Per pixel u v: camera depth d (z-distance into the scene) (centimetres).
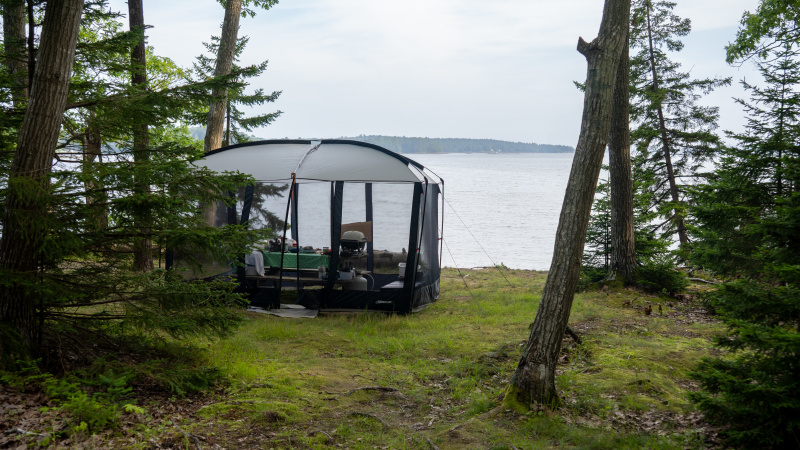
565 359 754
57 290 521
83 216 530
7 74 599
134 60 685
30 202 511
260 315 1019
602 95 545
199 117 1450
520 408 555
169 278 607
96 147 634
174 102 644
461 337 877
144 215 538
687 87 1731
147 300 588
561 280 562
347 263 1078
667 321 966
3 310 522
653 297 1158
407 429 533
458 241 2891
